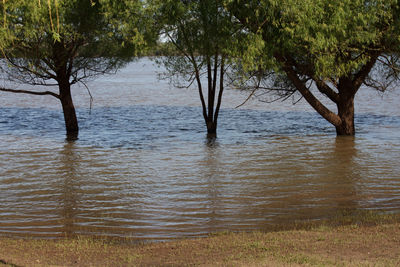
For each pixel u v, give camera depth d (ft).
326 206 40.68
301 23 54.95
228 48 59.41
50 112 115.03
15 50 69.67
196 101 141.18
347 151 65.36
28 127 91.91
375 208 39.45
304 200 42.83
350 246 26.73
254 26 58.39
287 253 25.93
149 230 35.22
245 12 58.08
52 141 76.33
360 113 108.27
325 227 31.68
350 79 74.28
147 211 40.40
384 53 68.69
